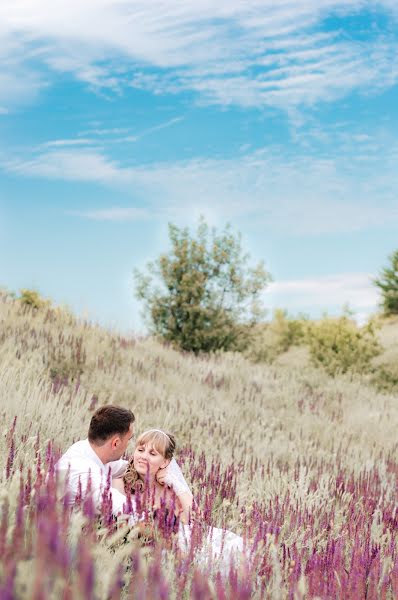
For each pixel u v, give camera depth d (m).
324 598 2.89
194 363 13.20
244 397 10.72
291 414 10.38
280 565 3.15
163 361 11.87
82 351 9.43
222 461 6.06
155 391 8.86
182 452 6.17
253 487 5.43
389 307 27.09
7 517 2.33
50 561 1.95
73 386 7.41
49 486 2.58
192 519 3.67
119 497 3.38
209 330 17.70
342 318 18.03
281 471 6.31
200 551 3.05
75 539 2.31
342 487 5.87
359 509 5.10
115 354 10.37
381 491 6.27
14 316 10.71
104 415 3.83
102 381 8.36
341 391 13.94
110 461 3.96
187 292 17.53
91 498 2.71
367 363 17.09
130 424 3.87
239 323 18.41
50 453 3.46
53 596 1.87
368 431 10.23
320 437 9.20
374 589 3.13
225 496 4.75
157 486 3.86
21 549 2.10
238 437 7.56
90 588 1.74
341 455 7.96
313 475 6.27
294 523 4.19
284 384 13.19
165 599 2.13
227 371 12.95
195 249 18.00
